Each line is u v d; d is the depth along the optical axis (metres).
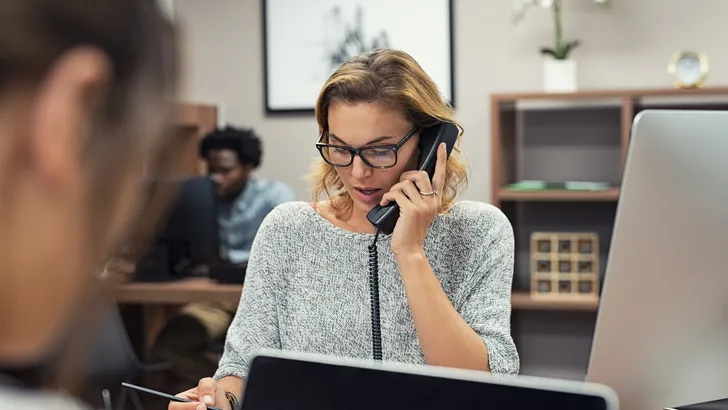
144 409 4.02
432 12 4.50
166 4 0.33
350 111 1.51
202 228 3.43
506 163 4.24
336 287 1.62
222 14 4.77
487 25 4.45
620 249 1.13
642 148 1.10
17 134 0.28
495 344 1.50
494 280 1.58
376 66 1.53
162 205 0.32
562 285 4.06
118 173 0.30
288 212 1.69
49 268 0.29
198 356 3.77
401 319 1.59
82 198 0.29
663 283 1.14
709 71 4.23
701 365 1.18
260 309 1.64
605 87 4.34
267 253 1.67
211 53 4.79
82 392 0.33
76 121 0.29
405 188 1.52
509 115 4.31
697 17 4.24
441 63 4.50
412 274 1.48
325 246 1.64
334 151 1.57
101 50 0.29
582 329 4.41
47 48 0.28
